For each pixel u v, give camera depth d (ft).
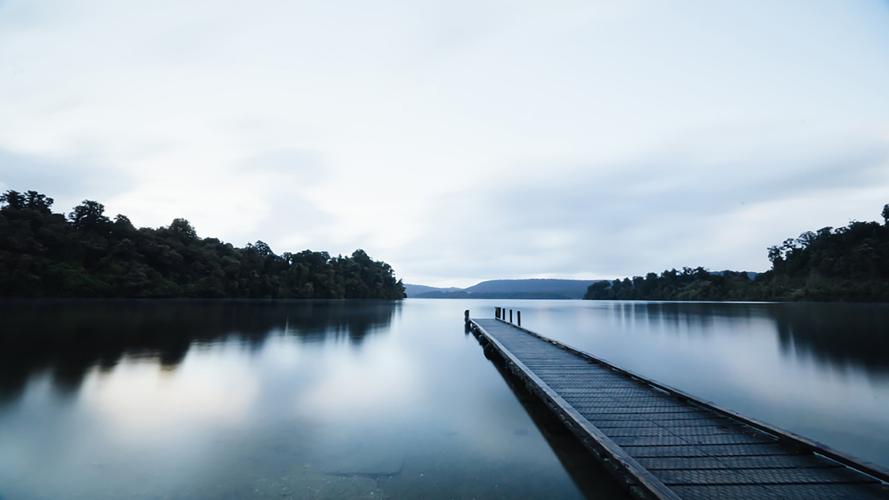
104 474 19.19
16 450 21.85
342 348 62.08
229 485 18.19
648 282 527.40
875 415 31.14
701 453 18.70
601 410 25.38
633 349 67.77
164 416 27.81
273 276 291.58
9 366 41.78
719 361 55.47
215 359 48.88
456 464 20.85
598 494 17.71
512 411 30.68
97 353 50.29
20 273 164.66
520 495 17.60
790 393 37.81
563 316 177.99
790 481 15.99
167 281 220.64
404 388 37.68
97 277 193.16
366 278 412.98
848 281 265.75
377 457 21.62
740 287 365.40
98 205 221.25
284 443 23.45
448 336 86.79
